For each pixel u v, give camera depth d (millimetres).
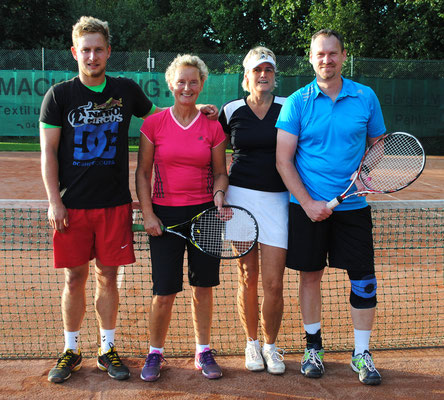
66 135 2559
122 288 4160
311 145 2639
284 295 4086
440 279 4492
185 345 3221
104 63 2520
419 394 2578
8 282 4234
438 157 15336
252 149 2746
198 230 2666
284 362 2928
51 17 20578
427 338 3318
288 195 2820
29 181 9469
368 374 2648
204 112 2699
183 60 2580
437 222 6277
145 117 2895
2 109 14414
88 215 2605
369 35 17250
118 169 2641
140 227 2779
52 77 14508
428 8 16781
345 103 2578
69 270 2684
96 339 3367
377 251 5234
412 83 14930
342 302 3959
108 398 2502
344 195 2543
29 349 3113
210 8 23812
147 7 26844
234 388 2615
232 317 3670
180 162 2623
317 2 18266
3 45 19203
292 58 14828
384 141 2725
